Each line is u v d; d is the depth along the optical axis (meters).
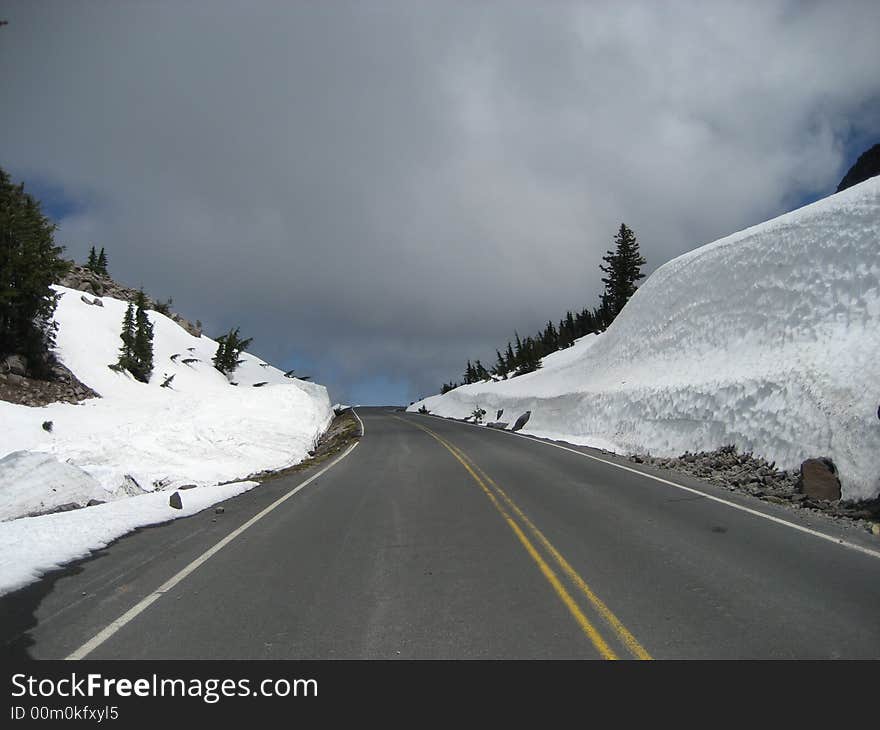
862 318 15.55
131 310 36.34
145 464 17.33
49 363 28.97
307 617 5.17
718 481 13.52
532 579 6.19
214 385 43.50
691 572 6.39
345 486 13.62
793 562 6.74
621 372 29.88
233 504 11.54
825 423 12.86
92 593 5.84
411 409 95.00
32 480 10.73
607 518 9.36
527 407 41.12
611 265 85.12
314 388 59.31
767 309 20.23
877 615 5.05
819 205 21.08
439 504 10.87
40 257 27.67
